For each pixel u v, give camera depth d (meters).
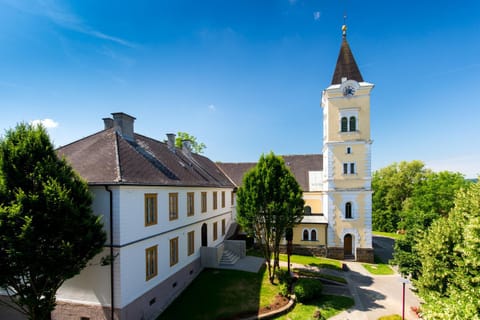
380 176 52.91
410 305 15.91
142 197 13.84
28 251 8.62
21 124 9.95
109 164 13.64
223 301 15.40
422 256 12.61
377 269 23.31
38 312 9.83
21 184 9.14
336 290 18.23
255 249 28.59
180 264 17.73
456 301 8.93
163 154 21.05
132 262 12.83
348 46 27.73
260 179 17.94
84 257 10.30
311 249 27.64
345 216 26.61
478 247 8.90
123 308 12.05
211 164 35.50
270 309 14.48
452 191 38.00
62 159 10.64
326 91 26.86
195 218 20.61
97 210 12.36
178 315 13.97
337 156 26.84
